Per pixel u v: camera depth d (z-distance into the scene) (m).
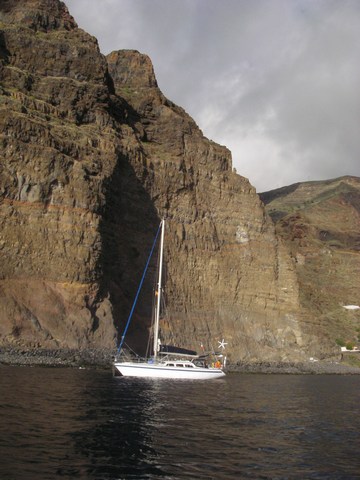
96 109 75.88
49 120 67.62
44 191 59.94
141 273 74.44
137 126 87.31
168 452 19.05
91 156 66.75
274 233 97.81
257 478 16.84
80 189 62.16
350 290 156.75
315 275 160.88
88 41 82.00
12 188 58.34
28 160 59.69
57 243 59.41
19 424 21.00
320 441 23.33
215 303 85.69
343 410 35.47
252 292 91.12
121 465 16.98
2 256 56.41
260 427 25.83
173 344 73.81
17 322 53.06
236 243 92.38
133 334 68.38
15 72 69.19
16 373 39.31
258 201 97.62
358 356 113.31
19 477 15.03
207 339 80.31
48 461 16.67
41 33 77.75
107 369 49.00
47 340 53.72
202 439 21.67
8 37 72.94
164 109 92.75
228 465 18.11
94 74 77.44
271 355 86.88
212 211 91.06
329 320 136.38
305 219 192.75
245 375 66.75
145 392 35.12
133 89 96.75
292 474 17.64
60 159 61.47
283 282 95.44
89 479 15.45
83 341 56.28
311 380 66.00
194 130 96.62
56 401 27.38
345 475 17.94
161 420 25.12
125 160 76.19
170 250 81.31
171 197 84.00
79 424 22.14
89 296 59.97
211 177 92.69
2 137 58.66
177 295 79.69
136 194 76.94
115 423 23.14
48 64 74.38
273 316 92.25
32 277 57.28
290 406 35.72
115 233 69.62
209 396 36.81
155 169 82.69
